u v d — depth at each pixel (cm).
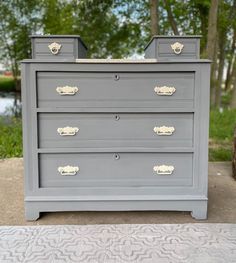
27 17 1027
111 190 240
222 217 250
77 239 212
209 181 345
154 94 231
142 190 241
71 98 231
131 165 240
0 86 1127
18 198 289
